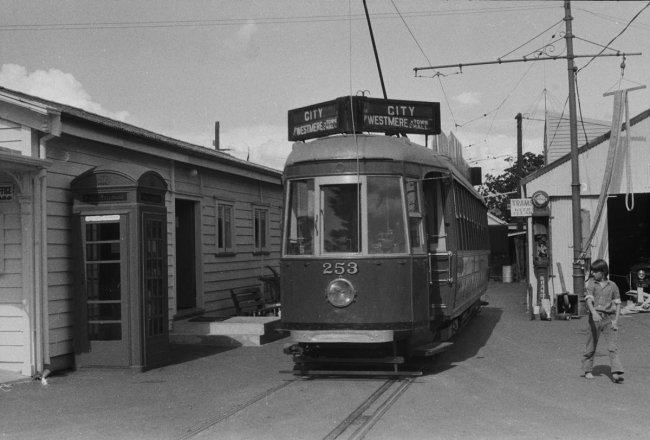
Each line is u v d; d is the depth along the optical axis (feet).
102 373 37.32
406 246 33.42
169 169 51.49
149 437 23.89
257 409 27.86
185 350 46.62
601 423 24.95
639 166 67.62
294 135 38.04
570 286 68.39
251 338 48.52
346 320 32.65
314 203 33.81
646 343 45.85
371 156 33.60
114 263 38.24
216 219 59.62
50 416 27.58
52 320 37.24
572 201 64.54
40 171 36.50
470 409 27.32
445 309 37.11
